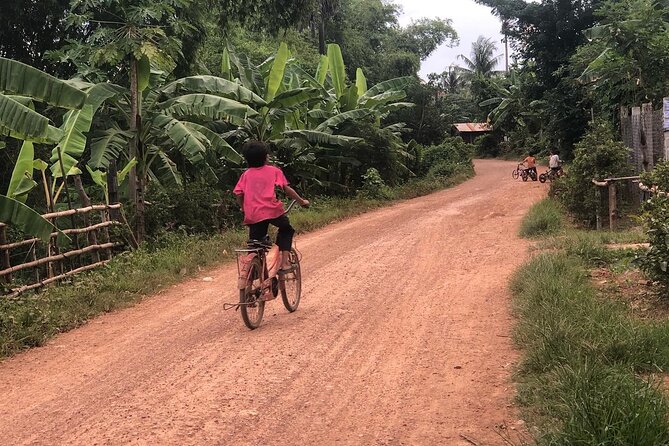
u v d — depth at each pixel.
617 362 4.02
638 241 8.45
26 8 14.83
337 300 6.97
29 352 5.63
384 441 3.48
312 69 30.27
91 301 7.17
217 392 4.32
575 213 11.48
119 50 10.78
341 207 18.12
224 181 16.45
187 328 6.14
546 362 4.17
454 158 34.97
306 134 17.75
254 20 17.56
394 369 4.64
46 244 8.62
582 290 5.79
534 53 33.22
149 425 3.81
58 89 7.46
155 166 14.51
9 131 8.02
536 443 3.08
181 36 15.89
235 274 9.16
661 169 8.27
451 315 6.05
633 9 15.27
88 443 3.61
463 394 4.07
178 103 12.34
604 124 11.84
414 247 10.49
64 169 9.74
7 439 3.73
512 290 6.66
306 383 4.44
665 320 4.79
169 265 9.18
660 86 14.80
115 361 5.20
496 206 17.33
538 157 45.19
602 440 2.85
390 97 21.81
